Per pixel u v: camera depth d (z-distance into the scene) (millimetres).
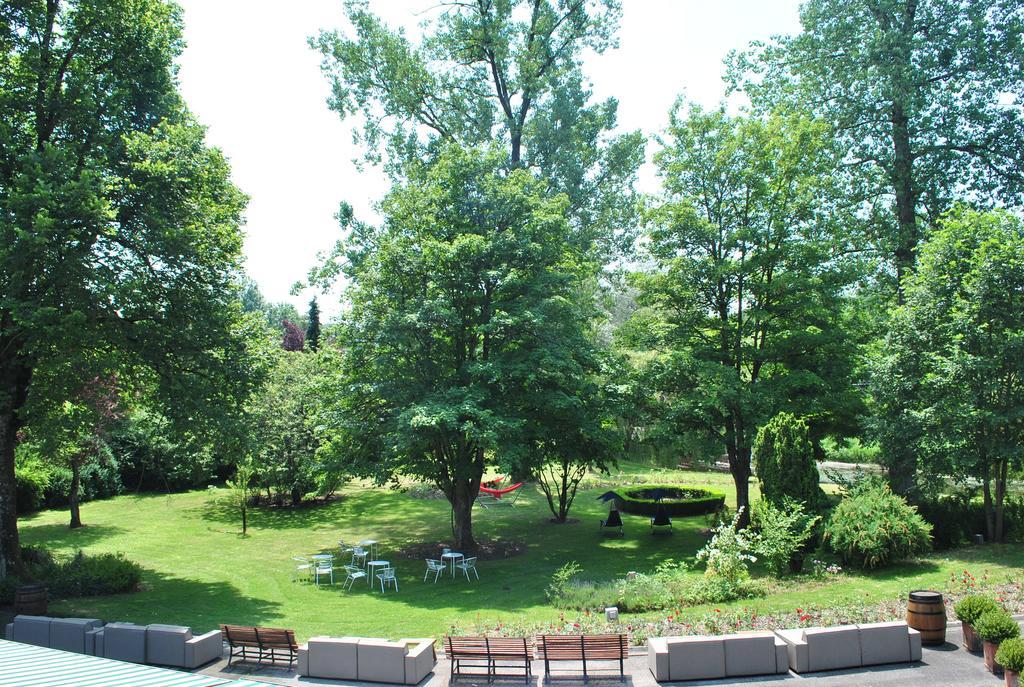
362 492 38000
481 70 33625
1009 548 18688
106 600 17250
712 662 11273
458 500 24281
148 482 40094
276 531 28844
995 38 26594
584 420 23031
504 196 22844
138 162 18141
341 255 24609
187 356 19016
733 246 25031
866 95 28625
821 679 10992
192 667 12195
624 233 35719
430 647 12133
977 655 11688
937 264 21016
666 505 30516
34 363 17953
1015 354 18312
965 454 19109
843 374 23719
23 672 7301
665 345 26719
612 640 11164
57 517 31938
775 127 24859
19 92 18062
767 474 19375
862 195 30031
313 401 33344
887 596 14617
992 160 28016
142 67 19688
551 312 22078
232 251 19922
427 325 21000
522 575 20516
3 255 14602
